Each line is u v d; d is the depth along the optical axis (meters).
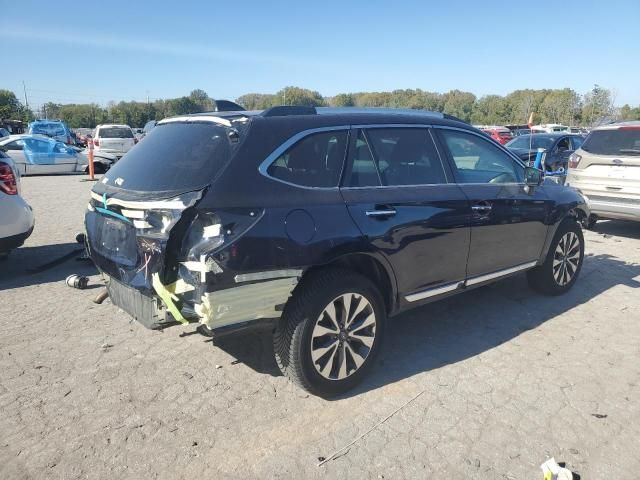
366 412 3.38
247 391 3.62
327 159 3.52
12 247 5.98
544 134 16.48
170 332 4.53
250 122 3.33
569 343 4.43
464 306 5.25
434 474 2.82
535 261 5.11
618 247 7.84
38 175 18.86
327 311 3.37
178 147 3.46
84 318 4.82
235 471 2.84
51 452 2.96
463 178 4.35
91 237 3.83
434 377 3.83
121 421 3.26
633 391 3.68
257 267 3.02
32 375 3.79
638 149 7.95
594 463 2.94
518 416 3.36
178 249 3.04
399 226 3.67
